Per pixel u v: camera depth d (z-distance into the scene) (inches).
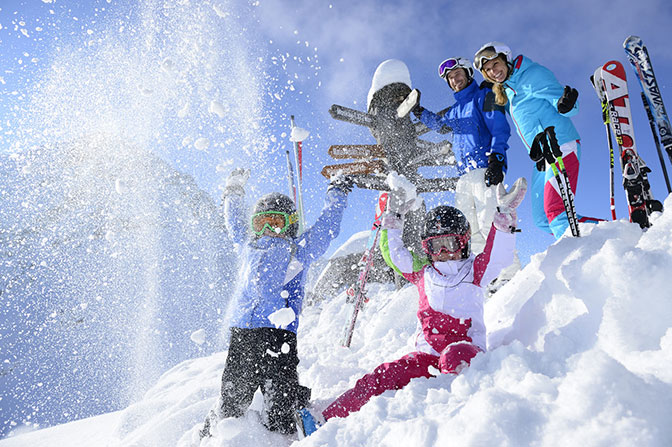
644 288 56.7
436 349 80.2
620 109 98.7
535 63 122.0
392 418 57.2
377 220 124.6
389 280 217.3
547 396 46.9
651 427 38.0
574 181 113.7
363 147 197.9
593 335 59.3
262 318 87.1
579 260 69.4
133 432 107.0
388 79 202.1
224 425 79.4
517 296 85.3
